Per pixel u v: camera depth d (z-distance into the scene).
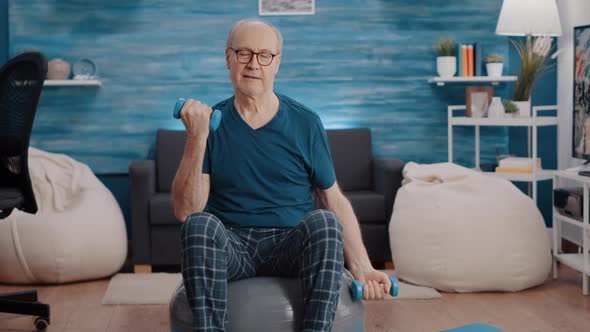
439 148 5.25
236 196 2.34
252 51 2.27
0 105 3.19
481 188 3.99
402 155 5.24
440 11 5.18
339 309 2.22
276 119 2.34
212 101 5.15
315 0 5.15
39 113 5.06
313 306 2.06
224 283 2.10
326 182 2.40
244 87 2.28
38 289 4.05
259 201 2.34
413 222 3.96
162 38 5.10
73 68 5.02
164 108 5.13
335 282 2.07
